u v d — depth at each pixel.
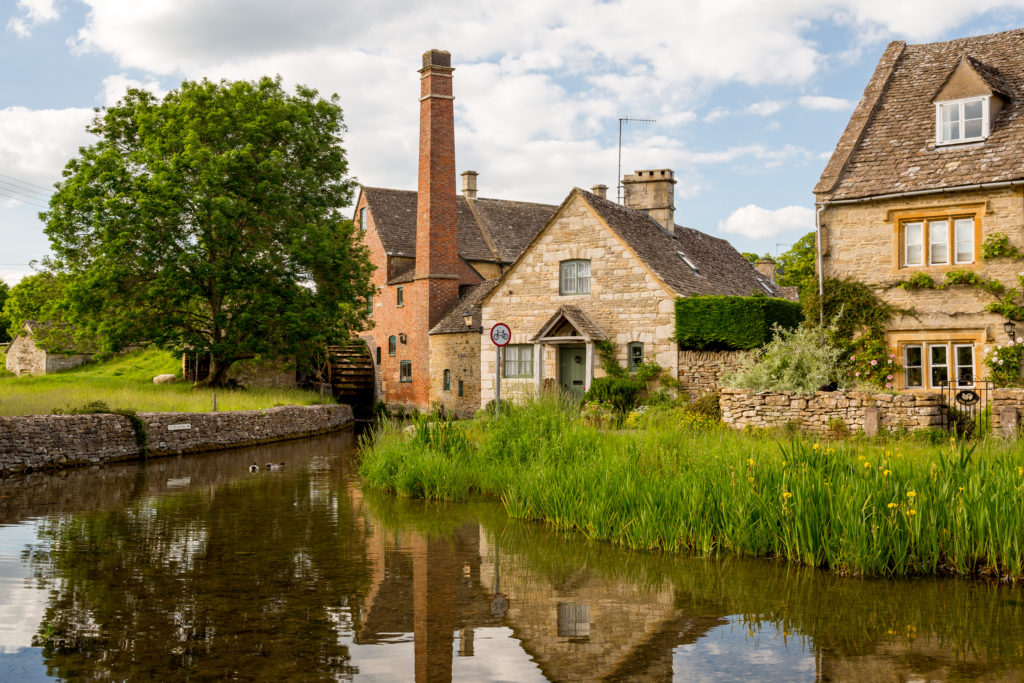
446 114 40.53
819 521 9.58
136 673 6.14
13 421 18.23
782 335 26.73
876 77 23.55
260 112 36.22
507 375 31.41
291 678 6.09
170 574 9.09
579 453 13.62
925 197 20.17
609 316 28.69
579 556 10.11
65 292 34.09
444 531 11.62
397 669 6.32
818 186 21.42
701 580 8.95
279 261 34.72
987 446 11.27
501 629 7.32
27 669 6.19
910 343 20.45
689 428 15.49
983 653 6.63
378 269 45.84
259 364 42.12
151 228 32.19
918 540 9.05
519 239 46.72
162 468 19.36
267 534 11.36
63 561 9.67
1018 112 20.31
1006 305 19.05
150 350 52.47
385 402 44.81
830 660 6.51
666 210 33.66
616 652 6.73
